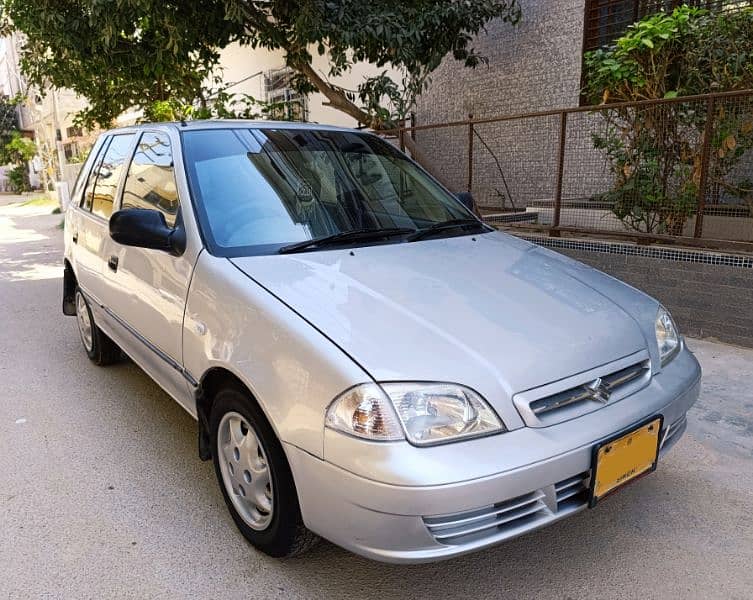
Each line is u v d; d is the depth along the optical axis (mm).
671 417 2434
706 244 4777
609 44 6832
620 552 2521
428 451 1920
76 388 4309
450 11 6762
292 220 2955
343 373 1998
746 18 4781
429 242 3088
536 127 6238
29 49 8758
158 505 2895
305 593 2324
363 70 10281
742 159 4801
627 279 5203
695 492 2920
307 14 6270
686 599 2266
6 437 3596
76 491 3021
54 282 8055
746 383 4023
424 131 7504
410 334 2154
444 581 2381
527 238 5898
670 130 5012
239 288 2463
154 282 3059
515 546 2574
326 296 2367
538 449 2000
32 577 2426
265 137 3361
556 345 2248
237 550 2568
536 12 7523
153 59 7645
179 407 3980
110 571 2453
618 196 5410
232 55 14445
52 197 23469
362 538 1974
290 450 2105
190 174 2977
